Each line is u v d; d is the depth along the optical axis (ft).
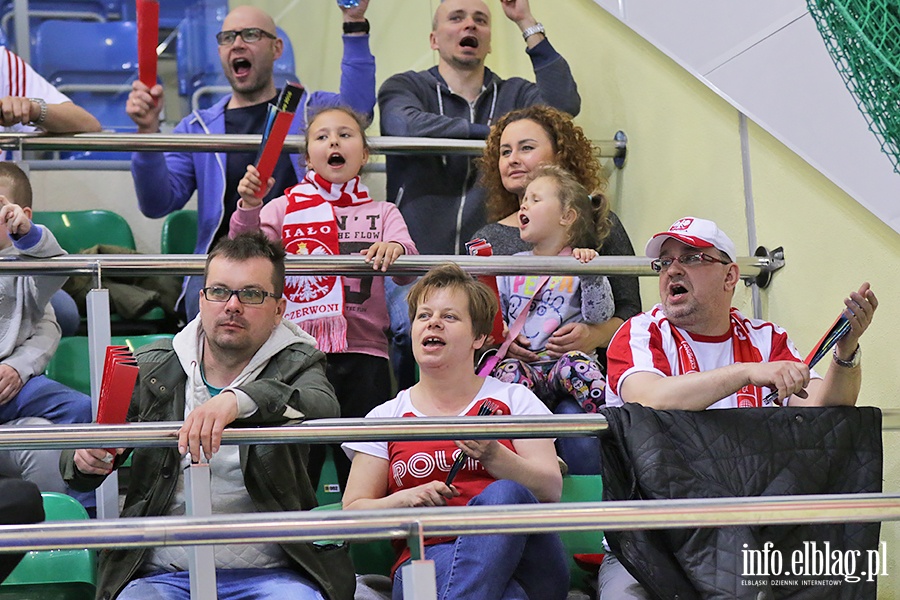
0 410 32.89
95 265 28.63
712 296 28.60
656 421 24.43
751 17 35.19
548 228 35.86
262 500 25.90
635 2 40.91
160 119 52.08
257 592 25.13
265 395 22.77
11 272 28.14
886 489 30.89
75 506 28.53
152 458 26.05
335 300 35.94
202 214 42.63
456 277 28.35
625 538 23.61
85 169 48.96
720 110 36.91
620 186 42.42
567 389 33.78
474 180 42.14
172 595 25.03
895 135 23.29
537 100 44.04
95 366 27.63
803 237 33.73
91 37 51.90
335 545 26.27
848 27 22.76
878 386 31.30
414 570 18.29
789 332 34.27
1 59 41.19
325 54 52.95
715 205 37.29
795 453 24.64
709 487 23.93
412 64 51.67
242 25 44.42
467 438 22.79
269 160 32.89
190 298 40.09
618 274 32.63
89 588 28.58
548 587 26.03
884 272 30.99
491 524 18.79
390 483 27.61
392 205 38.22
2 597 28.09
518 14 43.34
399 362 38.88
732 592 23.03
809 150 33.24
